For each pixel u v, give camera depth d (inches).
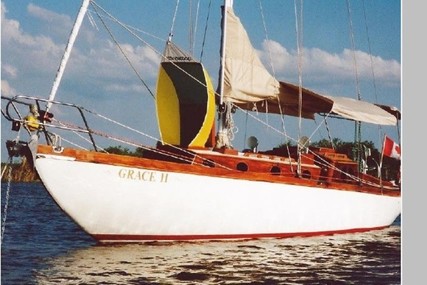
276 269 521.7
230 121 679.7
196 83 628.4
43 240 675.4
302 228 686.5
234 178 607.5
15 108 503.2
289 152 699.4
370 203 791.7
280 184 649.0
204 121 621.6
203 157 615.5
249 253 579.2
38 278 462.6
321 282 485.1
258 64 693.3
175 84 637.9
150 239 578.9
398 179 877.8
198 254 558.3
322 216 709.3
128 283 449.1
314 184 692.1
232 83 670.5
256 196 626.8
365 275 521.3
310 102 736.3
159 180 562.9
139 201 556.1
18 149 505.0
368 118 770.8
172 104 638.5
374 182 822.5
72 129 532.4
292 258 573.6
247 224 626.8
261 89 691.4
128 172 547.5
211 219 599.2
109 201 544.7
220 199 599.5
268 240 655.8
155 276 471.8
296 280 486.6
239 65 676.1
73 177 526.9
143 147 577.0
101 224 553.0
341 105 743.1
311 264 555.5
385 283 493.0
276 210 649.0
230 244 616.1
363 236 769.6
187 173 576.7
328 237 726.5
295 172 692.1
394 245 692.7
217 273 490.6
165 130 637.3
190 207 582.6
